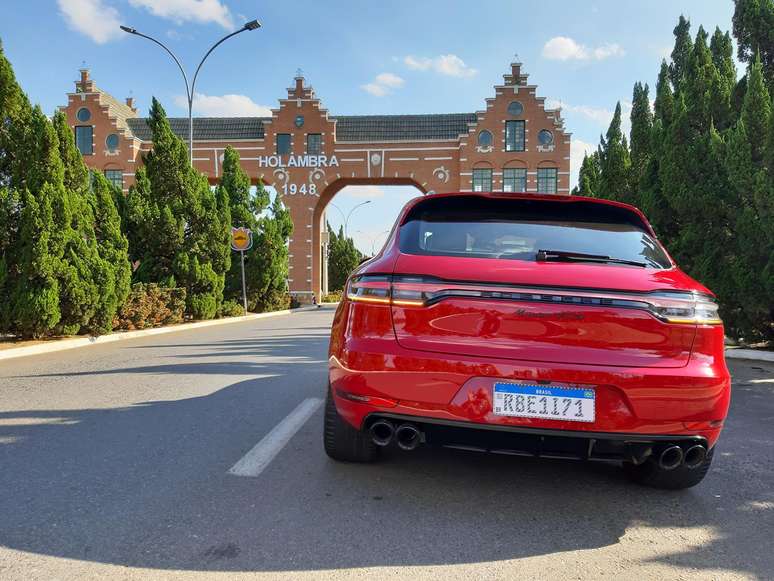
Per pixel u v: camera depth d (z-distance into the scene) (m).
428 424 2.96
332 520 2.98
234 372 7.60
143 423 4.82
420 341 2.95
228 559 2.55
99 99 42.31
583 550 2.75
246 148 43.28
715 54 13.49
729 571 2.57
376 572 2.48
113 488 3.34
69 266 11.06
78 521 2.89
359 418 3.06
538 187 41.03
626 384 2.82
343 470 3.75
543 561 2.62
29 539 2.68
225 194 21.23
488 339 2.91
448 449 4.33
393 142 42.22
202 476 3.57
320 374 7.43
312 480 3.55
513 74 41.28
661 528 3.02
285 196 42.94
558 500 3.38
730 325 10.39
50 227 10.65
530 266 3.03
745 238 9.43
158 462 3.81
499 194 3.54
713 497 3.49
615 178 15.02
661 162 10.87
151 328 14.81
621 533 2.95
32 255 10.43
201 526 2.87
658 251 3.43
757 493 3.56
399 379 2.92
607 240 3.40
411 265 3.07
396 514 3.09
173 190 17.52
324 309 35.16
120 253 12.62
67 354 9.72
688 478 3.47
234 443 4.27
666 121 13.65
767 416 5.55
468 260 3.08
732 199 9.91
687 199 10.21
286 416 5.09
